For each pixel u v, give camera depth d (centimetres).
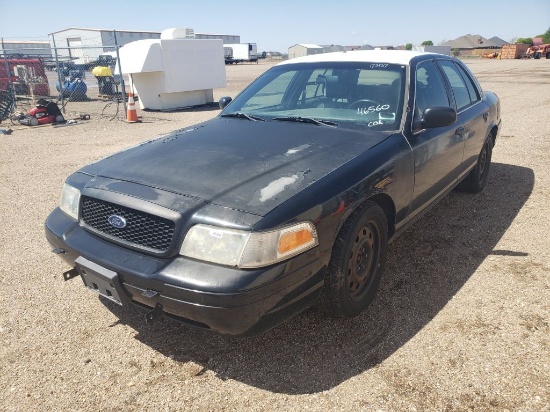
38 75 1653
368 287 304
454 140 401
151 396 239
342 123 342
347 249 267
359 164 281
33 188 607
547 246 399
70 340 285
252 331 229
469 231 436
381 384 243
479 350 266
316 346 275
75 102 1662
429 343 274
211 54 1496
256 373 254
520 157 715
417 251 397
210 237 225
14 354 271
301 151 292
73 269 278
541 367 250
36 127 1146
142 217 244
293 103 384
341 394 237
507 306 310
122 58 1407
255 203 234
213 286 216
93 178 285
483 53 7762
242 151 295
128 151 325
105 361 265
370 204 284
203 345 279
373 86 361
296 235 232
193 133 345
